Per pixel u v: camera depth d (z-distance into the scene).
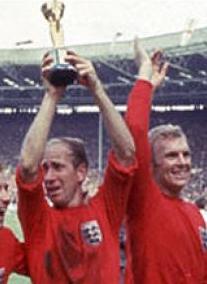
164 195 5.09
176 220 4.94
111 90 62.53
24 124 62.62
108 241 4.49
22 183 4.39
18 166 4.41
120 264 4.97
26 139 4.37
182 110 61.09
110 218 4.56
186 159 5.10
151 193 4.80
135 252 4.90
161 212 4.88
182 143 5.11
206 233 5.09
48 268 4.43
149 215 4.83
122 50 61.47
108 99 4.45
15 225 29.41
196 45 57.19
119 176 4.53
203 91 60.00
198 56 57.97
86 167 4.66
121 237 5.11
